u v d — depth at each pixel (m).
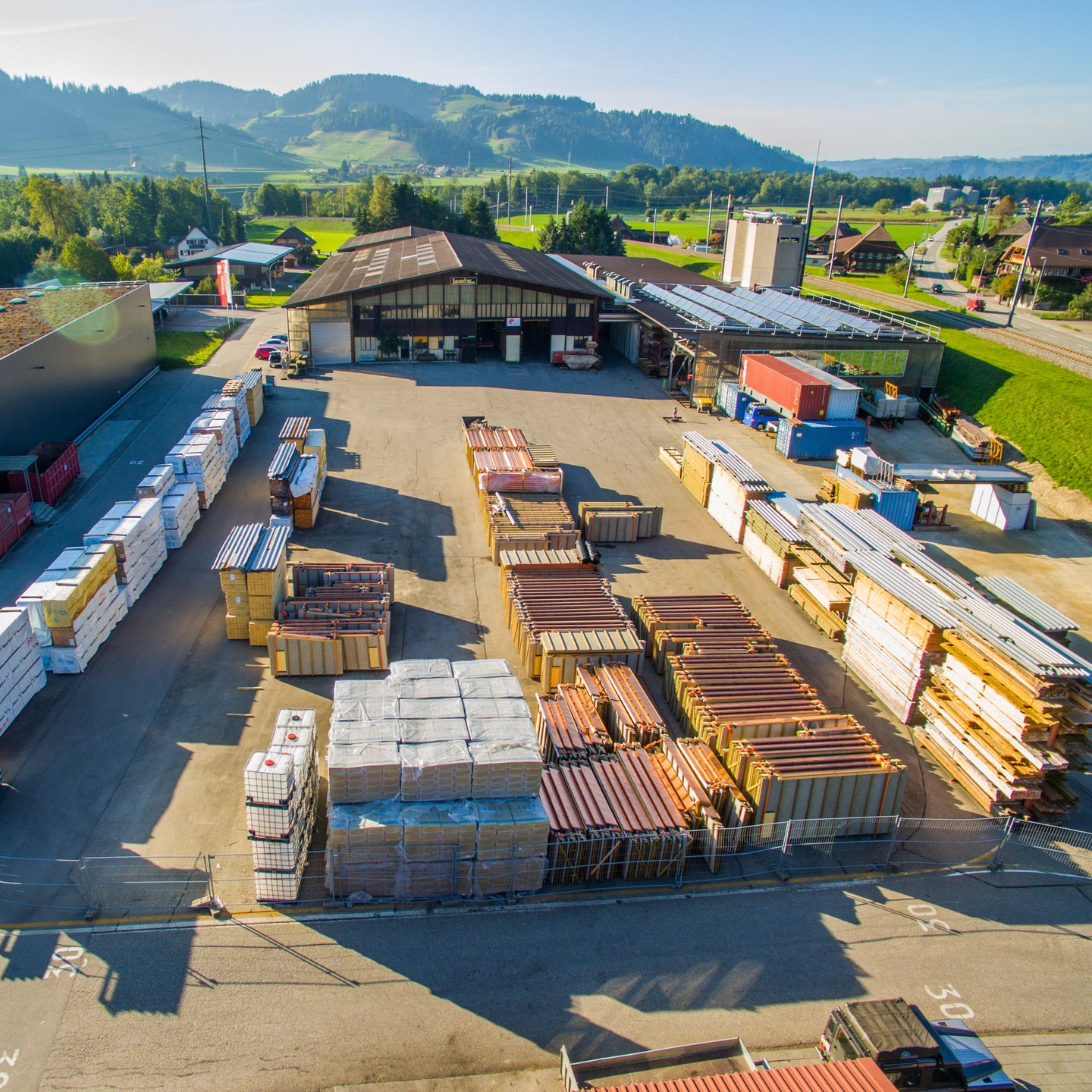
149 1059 16.06
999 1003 18.50
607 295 72.06
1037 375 63.91
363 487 45.38
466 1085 15.99
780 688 26.94
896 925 20.44
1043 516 47.28
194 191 178.88
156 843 21.34
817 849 22.88
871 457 45.50
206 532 39.44
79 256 96.31
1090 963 19.72
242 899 19.94
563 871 20.95
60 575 28.86
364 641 28.69
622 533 40.12
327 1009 17.31
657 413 61.06
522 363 73.50
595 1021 17.42
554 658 28.02
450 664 23.75
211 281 103.00
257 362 70.12
